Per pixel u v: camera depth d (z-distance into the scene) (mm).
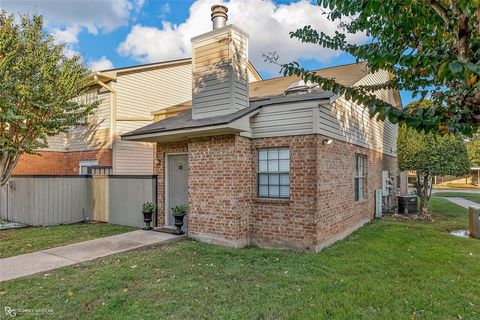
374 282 4633
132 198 9344
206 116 7633
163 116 11102
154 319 3480
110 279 4652
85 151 12359
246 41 7719
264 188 7270
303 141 6582
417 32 2535
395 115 2234
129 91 11953
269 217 6980
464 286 4500
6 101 7828
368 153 10539
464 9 1808
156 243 6871
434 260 5789
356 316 3586
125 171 11633
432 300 4023
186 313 3631
